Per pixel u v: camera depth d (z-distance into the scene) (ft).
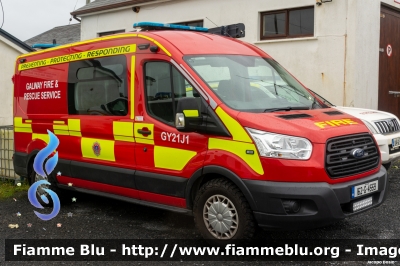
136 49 18.48
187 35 18.63
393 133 23.49
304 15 37.83
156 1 47.55
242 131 14.83
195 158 16.03
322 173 14.08
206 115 15.72
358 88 35.24
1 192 25.95
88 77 20.54
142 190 18.12
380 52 38.50
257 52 19.60
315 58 36.65
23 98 24.36
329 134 14.60
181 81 16.75
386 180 16.33
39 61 23.45
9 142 28.09
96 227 19.21
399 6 40.06
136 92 18.24
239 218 14.97
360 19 34.88
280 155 14.15
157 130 17.31
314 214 13.99
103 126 19.51
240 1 41.34
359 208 15.06
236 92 16.44
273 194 14.05
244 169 14.60
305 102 17.76
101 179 19.77
